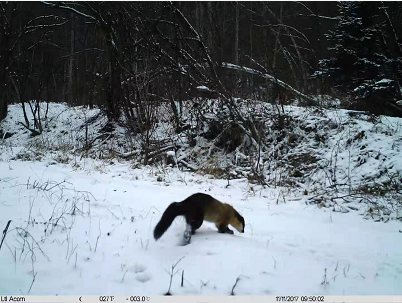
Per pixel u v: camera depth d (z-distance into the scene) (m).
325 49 22.20
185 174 11.46
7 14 22.16
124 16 15.66
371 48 15.95
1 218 5.62
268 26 16.75
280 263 4.38
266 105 14.16
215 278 3.87
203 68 13.65
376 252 5.35
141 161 13.00
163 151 13.49
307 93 15.50
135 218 6.00
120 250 4.56
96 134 17.92
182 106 15.77
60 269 3.96
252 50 20.73
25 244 4.61
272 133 12.86
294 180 10.45
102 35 16.81
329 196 8.92
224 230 5.58
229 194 9.09
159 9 16.00
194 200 5.19
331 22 23.03
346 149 10.92
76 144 17.16
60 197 7.07
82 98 26.20
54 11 26.08
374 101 13.76
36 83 23.89
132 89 14.70
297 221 7.03
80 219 5.79
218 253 4.53
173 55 15.28
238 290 3.65
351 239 6.02
